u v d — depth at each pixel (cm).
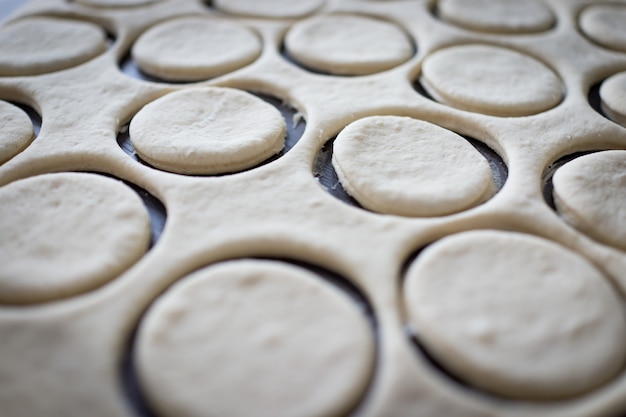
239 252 29
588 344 26
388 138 33
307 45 40
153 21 43
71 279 27
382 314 27
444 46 41
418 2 45
